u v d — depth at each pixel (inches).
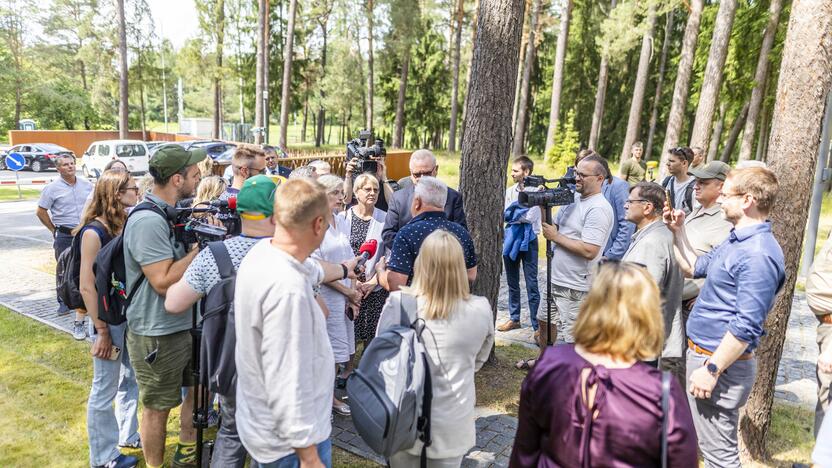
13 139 1387.8
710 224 144.7
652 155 1424.7
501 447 143.6
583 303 66.6
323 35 1830.7
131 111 2047.2
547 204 158.7
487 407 165.2
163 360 114.0
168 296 99.9
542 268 348.8
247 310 78.9
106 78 1317.7
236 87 1855.3
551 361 65.2
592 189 163.8
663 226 131.6
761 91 703.1
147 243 107.2
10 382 176.2
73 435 147.5
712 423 110.6
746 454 141.7
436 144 1977.1
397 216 164.1
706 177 142.3
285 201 78.3
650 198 129.4
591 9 1398.9
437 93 1867.6
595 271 67.9
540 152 1784.0
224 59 1546.5
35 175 948.6
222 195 171.0
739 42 748.0
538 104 1689.2
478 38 177.0
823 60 125.9
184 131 1818.4
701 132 566.3
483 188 181.5
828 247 122.3
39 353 199.3
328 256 149.4
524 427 67.5
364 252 135.0
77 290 131.4
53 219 239.5
